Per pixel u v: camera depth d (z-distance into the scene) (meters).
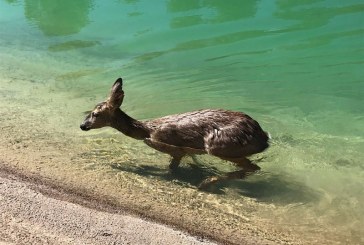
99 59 6.28
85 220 3.68
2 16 7.80
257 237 3.73
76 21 7.53
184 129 4.33
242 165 4.29
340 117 5.07
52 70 5.98
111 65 6.11
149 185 4.15
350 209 4.00
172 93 5.47
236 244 3.65
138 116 5.03
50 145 4.55
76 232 3.57
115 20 7.51
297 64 6.12
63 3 8.47
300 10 7.74
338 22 7.21
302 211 3.98
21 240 3.48
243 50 6.44
